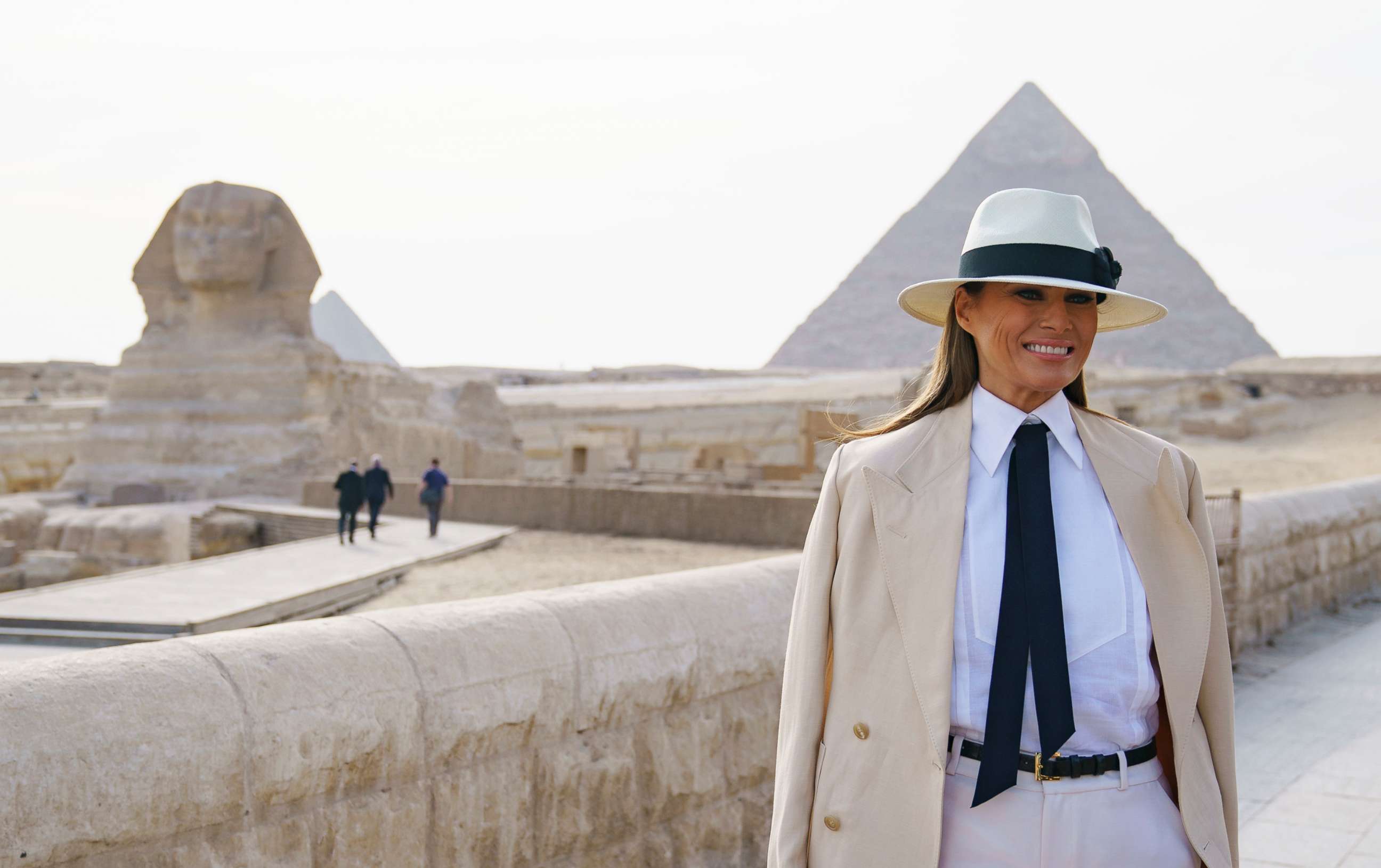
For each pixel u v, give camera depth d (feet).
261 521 88.79
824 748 8.08
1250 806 18.84
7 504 74.84
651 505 68.13
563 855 12.07
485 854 11.21
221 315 123.95
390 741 10.23
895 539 7.95
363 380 136.56
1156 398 200.54
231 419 119.03
